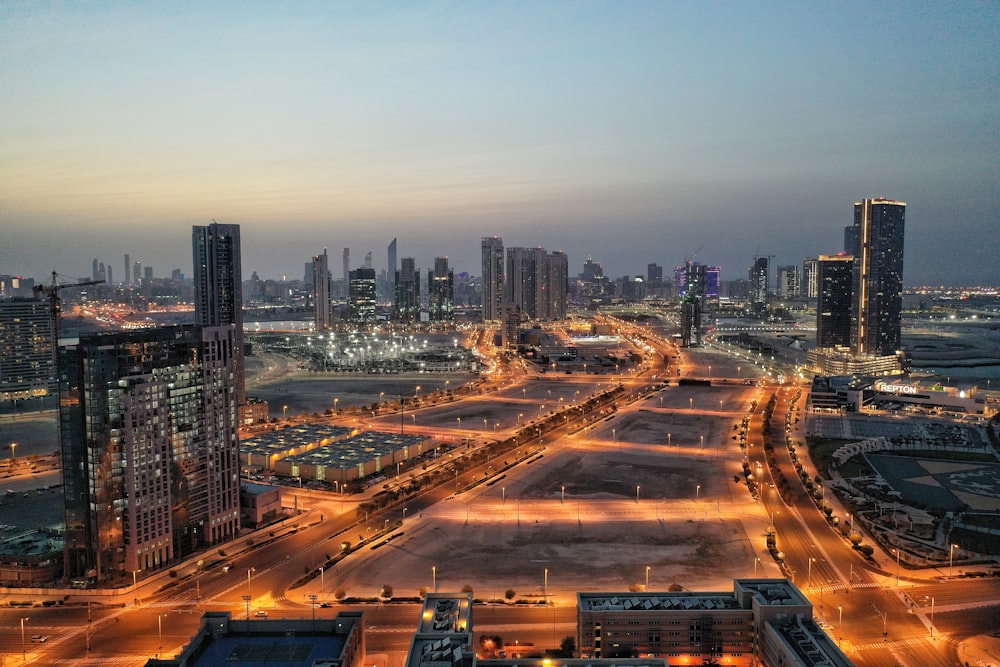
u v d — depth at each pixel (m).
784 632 190.38
